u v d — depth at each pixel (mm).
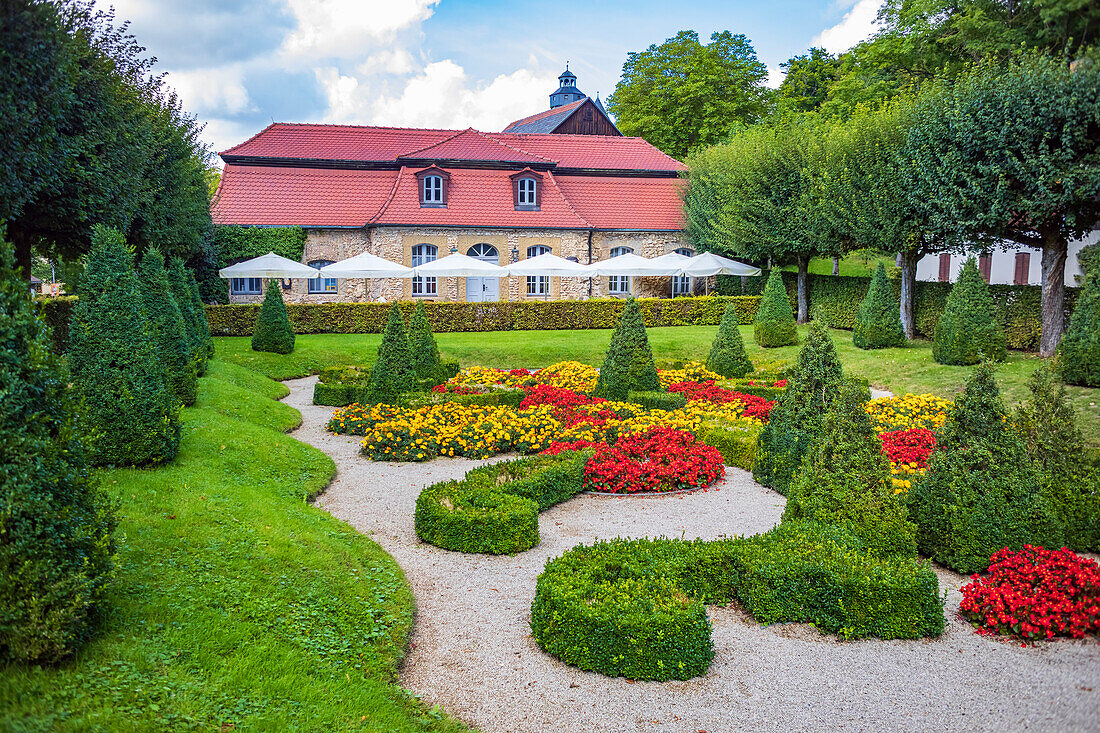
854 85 35281
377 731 4723
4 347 4793
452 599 7016
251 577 6422
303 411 16578
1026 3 20656
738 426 13102
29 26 12180
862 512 7258
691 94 44562
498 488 9078
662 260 34000
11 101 12117
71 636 4691
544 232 35719
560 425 13312
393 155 37469
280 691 4949
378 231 33688
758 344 25844
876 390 18828
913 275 24109
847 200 24734
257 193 34344
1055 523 7316
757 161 29172
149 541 6695
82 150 15703
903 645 6094
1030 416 8336
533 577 7535
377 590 6883
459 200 35250
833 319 28984
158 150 20641
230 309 27359
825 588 6328
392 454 12172
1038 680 5484
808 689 5434
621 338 16031
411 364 15617
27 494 4695
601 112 48875
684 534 8734
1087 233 18141
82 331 8984
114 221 17141
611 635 5609
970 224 18422
